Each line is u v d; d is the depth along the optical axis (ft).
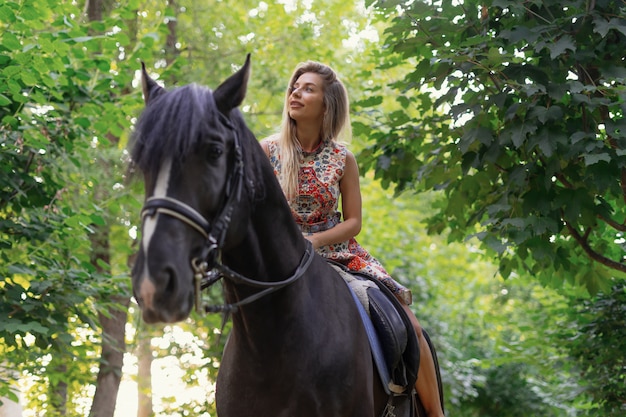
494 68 21.66
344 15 43.29
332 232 14.42
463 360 67.97
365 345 13.35
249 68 11.50
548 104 21.59
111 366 33.88
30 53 22.77
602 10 21.89
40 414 36.68
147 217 10.53
